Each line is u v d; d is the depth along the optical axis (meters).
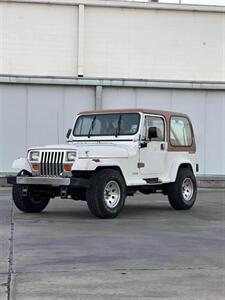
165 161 12.84
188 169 13.70
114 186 11.46
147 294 5.83
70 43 23.23
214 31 24.16
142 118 12.22
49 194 12.06
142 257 7.62
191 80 23.25
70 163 11.06
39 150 11.52
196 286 6.16
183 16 23.92
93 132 12.66
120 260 7.41
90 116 12.85
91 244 8.51
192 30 23.98
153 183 12.37
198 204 14.97
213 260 7.50
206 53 24.09
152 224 10.82
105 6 23.38
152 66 23.70
